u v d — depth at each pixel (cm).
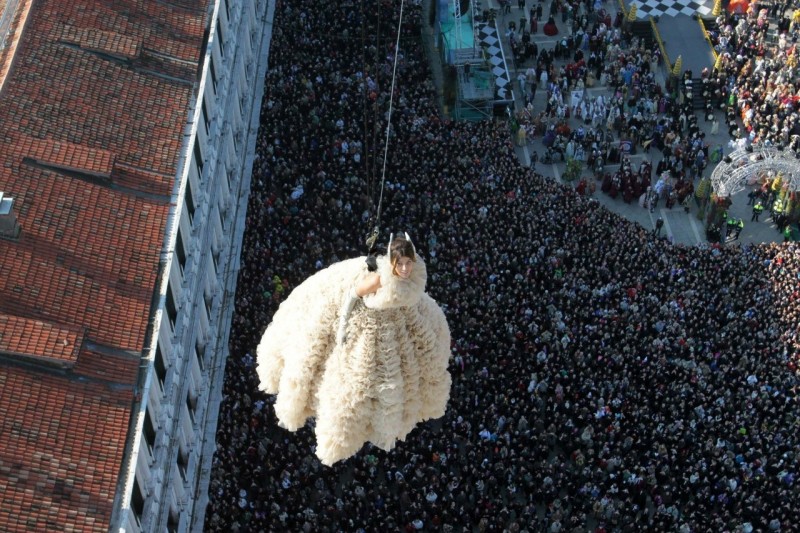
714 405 6631
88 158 5353
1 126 5297
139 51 6062
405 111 8588
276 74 8762
